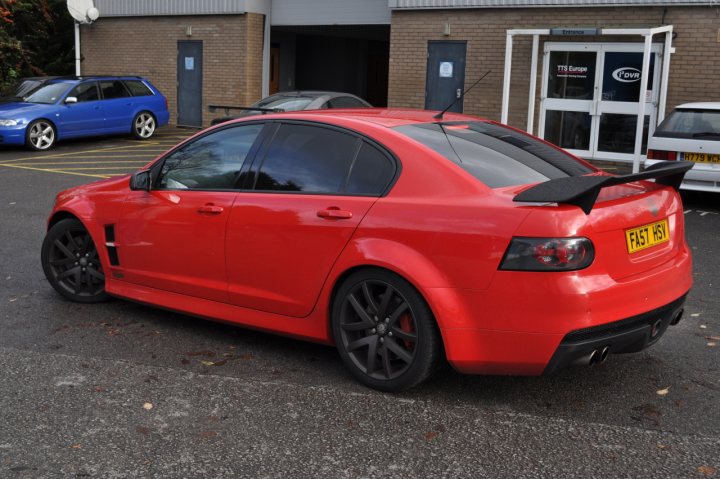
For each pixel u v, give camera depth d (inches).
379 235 162.2
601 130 598.2
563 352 145.3
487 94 648.4
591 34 539.5
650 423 153.1
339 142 177.2
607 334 148.3
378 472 133.1
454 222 153.4
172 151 205.9
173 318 218.8
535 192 148.4
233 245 186.9
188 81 854.5
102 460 136.6
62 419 152.7
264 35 823.1
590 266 146.1
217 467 134.6
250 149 190.9
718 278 273.4
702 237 347.9
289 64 987.9
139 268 210.1
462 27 652.1
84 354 189.2
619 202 155.6
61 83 703.7
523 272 145.6
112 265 217.8
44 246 232.8
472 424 152.0
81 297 230.4
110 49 914.7
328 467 134.8
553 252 143.3
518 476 132.0
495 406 160.7
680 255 172.2
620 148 592.4
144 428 149.3
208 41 830.5
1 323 212.4
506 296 147.6
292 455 139.0
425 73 677.3
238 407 159.3
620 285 149.6
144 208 206.4
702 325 217.9
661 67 566.9
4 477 130.0
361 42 1017.5
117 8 889.5
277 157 185.5
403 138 168.7
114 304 231.8
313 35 997.2
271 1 822.5
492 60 642.2
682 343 202.1
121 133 741.3
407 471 133.5
